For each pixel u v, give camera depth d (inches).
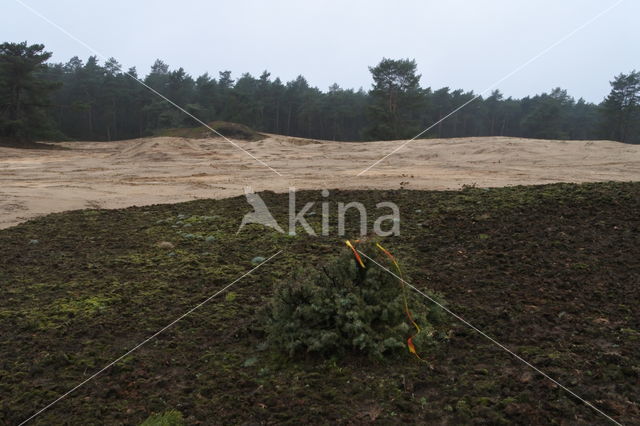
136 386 151.6
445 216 333.1
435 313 184.5
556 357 158.7
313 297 168.7
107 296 222.4
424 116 2245.3
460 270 241.9
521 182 495.8
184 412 138.9
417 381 148.8
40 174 708.0
